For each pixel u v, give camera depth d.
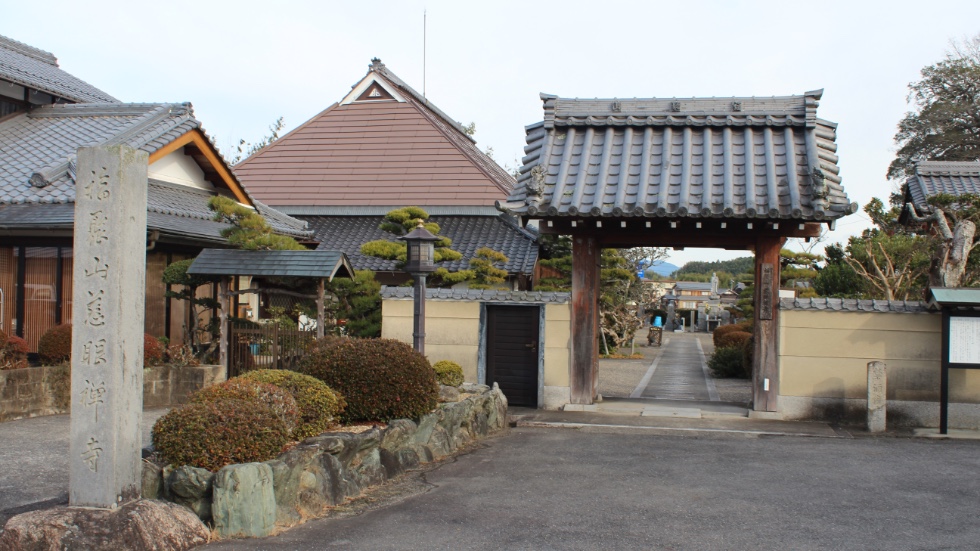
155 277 14.26
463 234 21.53
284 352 12.46
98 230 5.66
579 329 12.51
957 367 10.64
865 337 11.50
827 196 10.90
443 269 15.55
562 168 12.25
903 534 6.23
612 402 13.12
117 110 16.97
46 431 9.48
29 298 13.22
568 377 12.52
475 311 12.81
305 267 12.14
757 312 11.84
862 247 19.56
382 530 6.24
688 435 10.66
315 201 23.44
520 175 12.72
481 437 10.48
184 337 15.03
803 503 7.13
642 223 11.96
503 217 22.00
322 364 8.59
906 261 18.55
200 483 6.06
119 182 5.61
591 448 9.73
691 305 65.00
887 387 11.35
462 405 10.05
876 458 9.16
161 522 5.66
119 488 5.66
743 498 7.29
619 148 12.56
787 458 9.14
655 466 8.69
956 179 22.97
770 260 11.76
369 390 8.45
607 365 23.25
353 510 6.81
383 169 23.88
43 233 12.89
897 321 11.40
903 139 38.41
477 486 7.72
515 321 12.80
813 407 11.64
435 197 22.81
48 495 6.61
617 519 6.60
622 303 27.58
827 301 11.59
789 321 11.75
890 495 7.43
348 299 15.73
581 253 12.47
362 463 7.70
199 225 14.68
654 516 6.69
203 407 6.37
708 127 12.53
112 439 5.62
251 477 6.05
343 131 25.23
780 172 11.70
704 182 11.48
